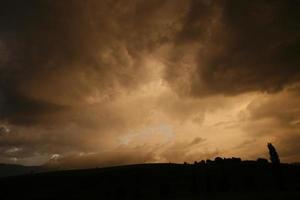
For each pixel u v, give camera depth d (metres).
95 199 73.38
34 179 98.00
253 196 55.84
